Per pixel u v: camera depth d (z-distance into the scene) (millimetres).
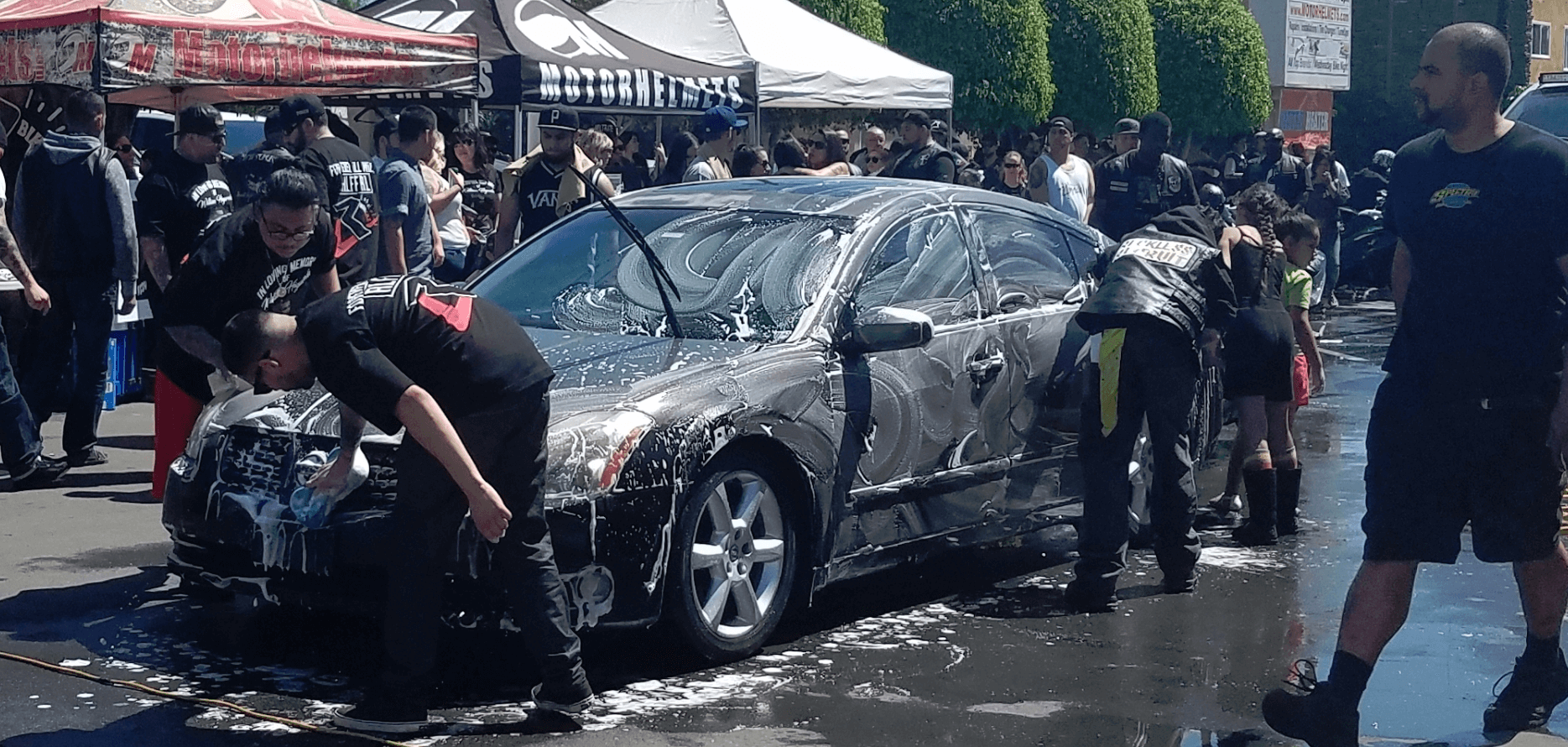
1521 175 4176
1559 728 4664
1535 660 4652
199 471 5215
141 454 8922
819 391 5477
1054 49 35656
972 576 6609
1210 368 7387
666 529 4961
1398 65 55812
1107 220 11867
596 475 4824
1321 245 18953
